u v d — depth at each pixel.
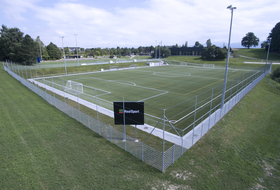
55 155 11.14
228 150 12.25
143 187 8.61
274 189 9.12
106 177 9.27
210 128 15.00
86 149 11.77
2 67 50.97
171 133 13.77
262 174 10.23
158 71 56.75
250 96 26.06
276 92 31.72
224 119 17.20
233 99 20.62
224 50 93.19
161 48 126.12
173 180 9.10
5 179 9.12
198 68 66.94
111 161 10.53
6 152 11.42
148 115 17.88
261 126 17.38
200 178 9.33
